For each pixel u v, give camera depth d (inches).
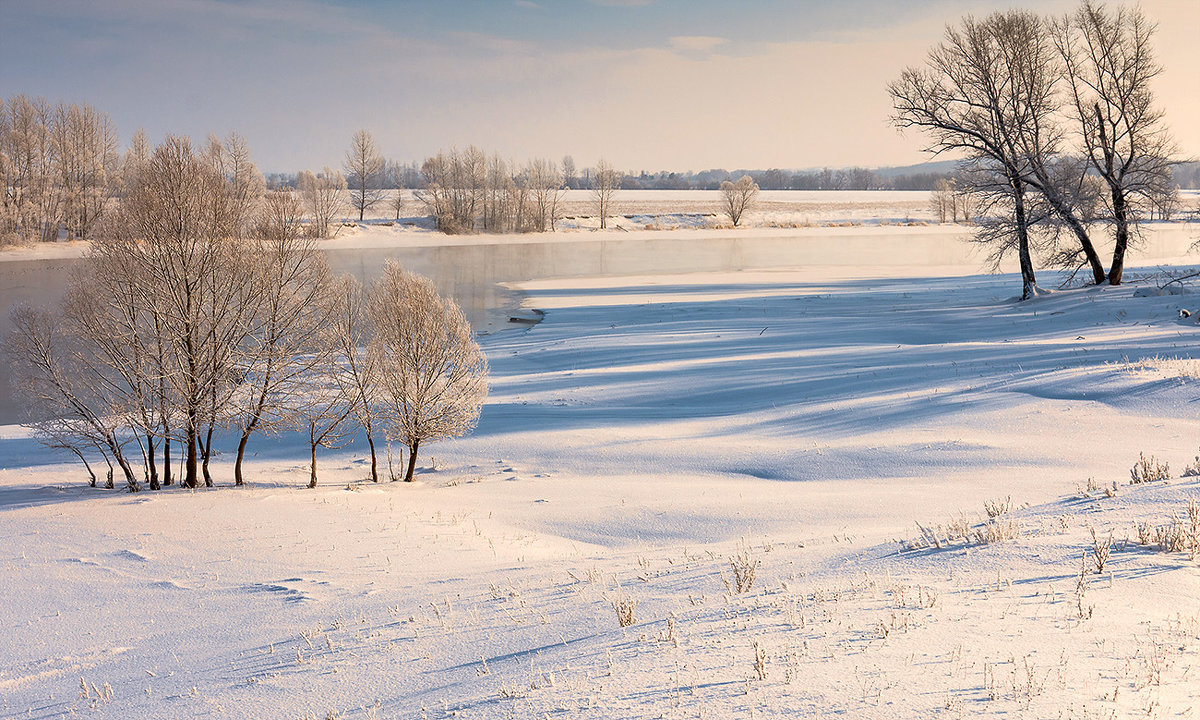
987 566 282.4
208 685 259.8
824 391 1016.9
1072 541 301.6
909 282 2534.5
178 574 443.5
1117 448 615.5
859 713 161.9
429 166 5265.8
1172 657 184.5
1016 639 203.2
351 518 575.2
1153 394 735.7
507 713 184.4
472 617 308.2
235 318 740.0
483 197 5231.3
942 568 287.0
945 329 1498.5
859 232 5575.8
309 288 777.6
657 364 1295.5
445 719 188.2
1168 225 5027.1
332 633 311.4
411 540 508.1
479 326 1967.3
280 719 215.9
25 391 743.7
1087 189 1635.1
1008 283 2311.8
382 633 299.1
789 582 300.0
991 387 877.8
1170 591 236.7
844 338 1460.4
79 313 710.5
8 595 412.8
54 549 497.0
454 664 246.4
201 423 741.9
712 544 456.4
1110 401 746.2
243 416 760.3
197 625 356.2
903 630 216.2
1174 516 324.8
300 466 883.4
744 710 168.9
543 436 897.5
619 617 263.7
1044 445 647.1
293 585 411.5
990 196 1696.6
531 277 3046.3
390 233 4874.5
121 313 728.3
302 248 776.9
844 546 372.5
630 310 2081.7
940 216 6156.5
